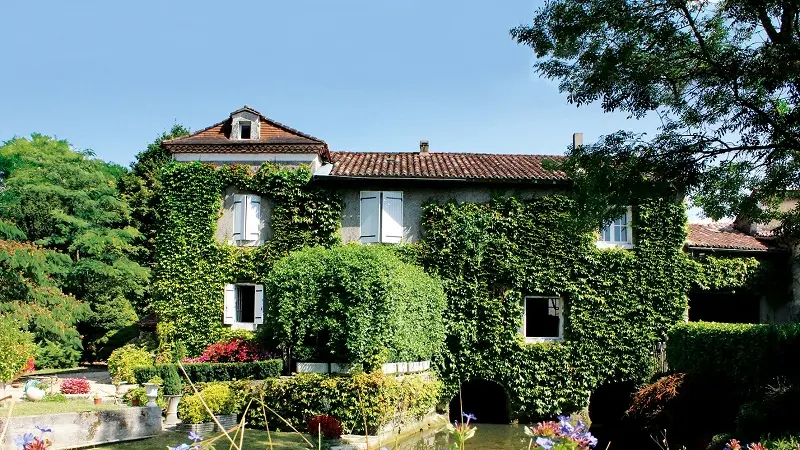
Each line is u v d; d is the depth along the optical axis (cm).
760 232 2295
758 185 1258
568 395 2097
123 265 3067
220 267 2148
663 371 2058
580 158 1259
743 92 1145
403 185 2177
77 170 3162
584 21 1146
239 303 2181
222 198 2195
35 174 3147
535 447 360
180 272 2156
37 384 1709
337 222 2156
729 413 1531
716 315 2275
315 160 2192
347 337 1697
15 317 1952
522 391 2089
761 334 1498
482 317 2117
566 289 2116
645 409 1745
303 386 1653
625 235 2194
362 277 1709
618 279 2138
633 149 1219
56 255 2197
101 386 2173
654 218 2167
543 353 2108
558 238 2134
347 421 1612
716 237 2278
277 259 2127
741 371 1554
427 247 2133
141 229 3681
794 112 1073
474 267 2127
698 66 1150
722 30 1137
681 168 1192
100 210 3139
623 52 1118
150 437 1451
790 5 1037
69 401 1625
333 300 1722
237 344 1994
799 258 2136
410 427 1814
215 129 2255
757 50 1038
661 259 2155
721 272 2175
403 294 1778
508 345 2105
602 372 2109
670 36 1102
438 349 2064
